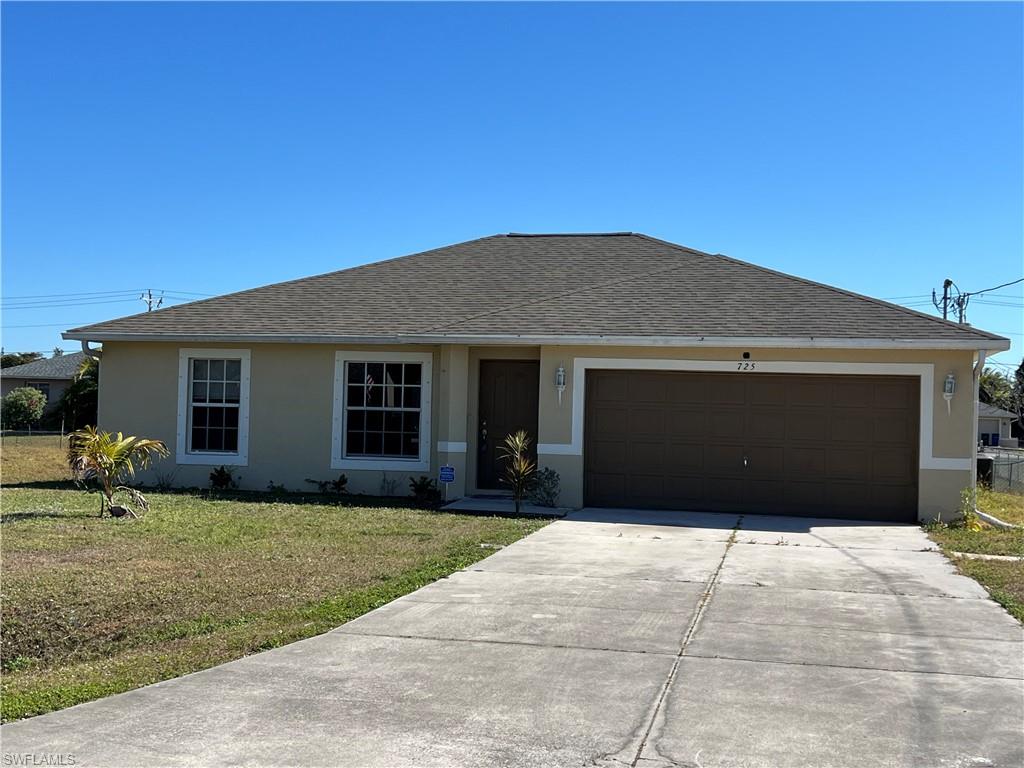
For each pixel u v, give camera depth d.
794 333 14.34
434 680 6.09
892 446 14.24
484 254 20.16
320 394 16.78
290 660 6.53
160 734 5.17
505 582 9.16
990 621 7.71
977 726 5.31
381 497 16.22
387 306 17.41
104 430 17.50
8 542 10.45
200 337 16.72
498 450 16.33
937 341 13.76
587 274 18.38
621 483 15.08
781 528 13.19
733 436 14.77
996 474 27.22
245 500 15.25
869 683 6.06
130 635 7.31
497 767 4.74
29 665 6.77
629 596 8.59
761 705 5.64
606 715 5.46
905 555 10.98
